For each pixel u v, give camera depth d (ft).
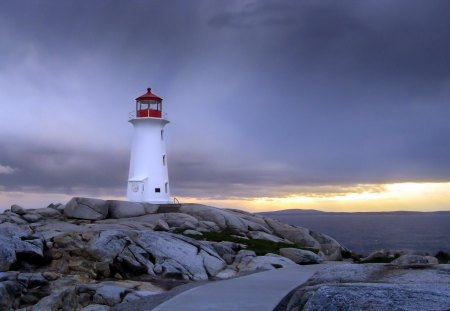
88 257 93.71
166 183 190.49
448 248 256.32
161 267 92.07
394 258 113.70
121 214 155.02
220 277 91.45
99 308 66.03
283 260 101.96
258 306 51.42
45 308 69.41
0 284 74.43
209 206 166.30
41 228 130.31
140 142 188.44
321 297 28.68
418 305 26.11
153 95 191.21
